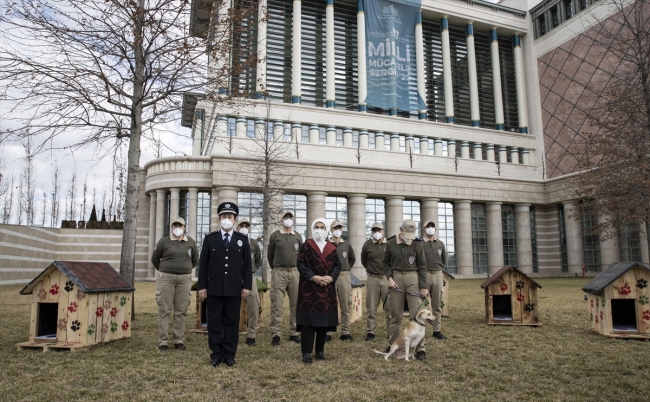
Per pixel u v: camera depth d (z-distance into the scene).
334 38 44.97
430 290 8.91
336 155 39.69
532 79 49.25
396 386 5.35
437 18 48.56
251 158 31.98
